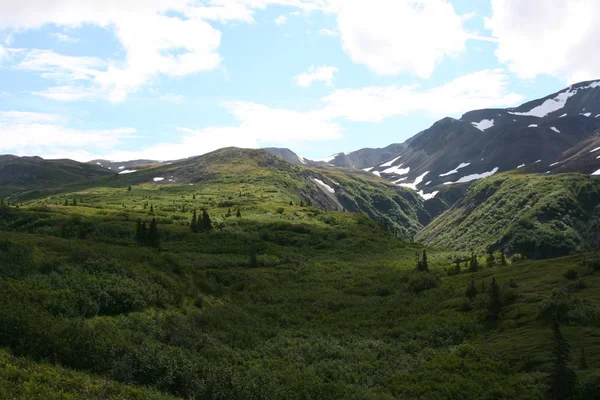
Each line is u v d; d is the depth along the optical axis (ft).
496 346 129.18
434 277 245.65
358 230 497.05
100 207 590.14
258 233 422.41
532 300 162.09
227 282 242.78
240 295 215.92
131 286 147.13
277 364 123.95
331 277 277.03
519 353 119.75
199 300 172.96
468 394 101.65
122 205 622.13
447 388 105.19
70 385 65.36
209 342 128.98
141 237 298.97
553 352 104.01
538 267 227.61
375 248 401.29
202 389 84.79
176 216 493.36
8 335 79.05
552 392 93.76
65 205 588.09
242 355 128.67
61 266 147.02
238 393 88.02
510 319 149.28
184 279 192.54
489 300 168.04
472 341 140.97
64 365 79.41
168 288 166.61
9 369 64.28
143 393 72.54
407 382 113.19
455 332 151.23
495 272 240.32
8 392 56.08
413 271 279.69
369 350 142.82
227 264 297.33
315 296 223.10
